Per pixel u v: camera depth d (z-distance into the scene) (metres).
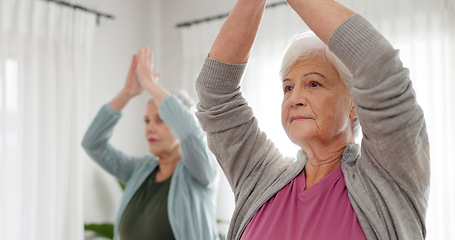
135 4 3.25
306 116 0.82
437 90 2.33
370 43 0.67
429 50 2.34
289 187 0.85
